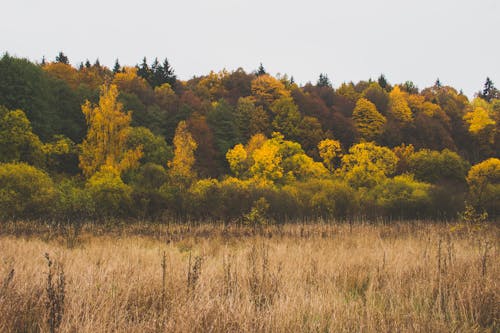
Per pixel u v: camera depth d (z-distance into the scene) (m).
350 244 12.05
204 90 75.94
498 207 29.70
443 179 47.50
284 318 4.29
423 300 5.64
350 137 65.06
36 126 40.44
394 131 65.81
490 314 4.93
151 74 79.81
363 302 5.23
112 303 4.65
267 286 5.80
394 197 29.62
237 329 3.96
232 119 62.62
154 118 55.81
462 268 6.88
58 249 9.10
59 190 20.75
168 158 44.25
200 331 3.99
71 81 59.66
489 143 68.75
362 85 94.94
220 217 22.16
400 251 9.02
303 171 46.22
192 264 7.48
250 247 10.95
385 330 4.12
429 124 67.00
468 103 85.00
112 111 38.38
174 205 22.58
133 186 25.27
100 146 37.47
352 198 28.98
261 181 38.78
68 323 4.02
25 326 4.26
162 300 5.18
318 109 70.19
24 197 18.94
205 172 51.12
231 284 5.83
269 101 74.38
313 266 7.28
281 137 51.94
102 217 19.94
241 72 84.81
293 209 24.92
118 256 8.29
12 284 5.05
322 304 4.97
